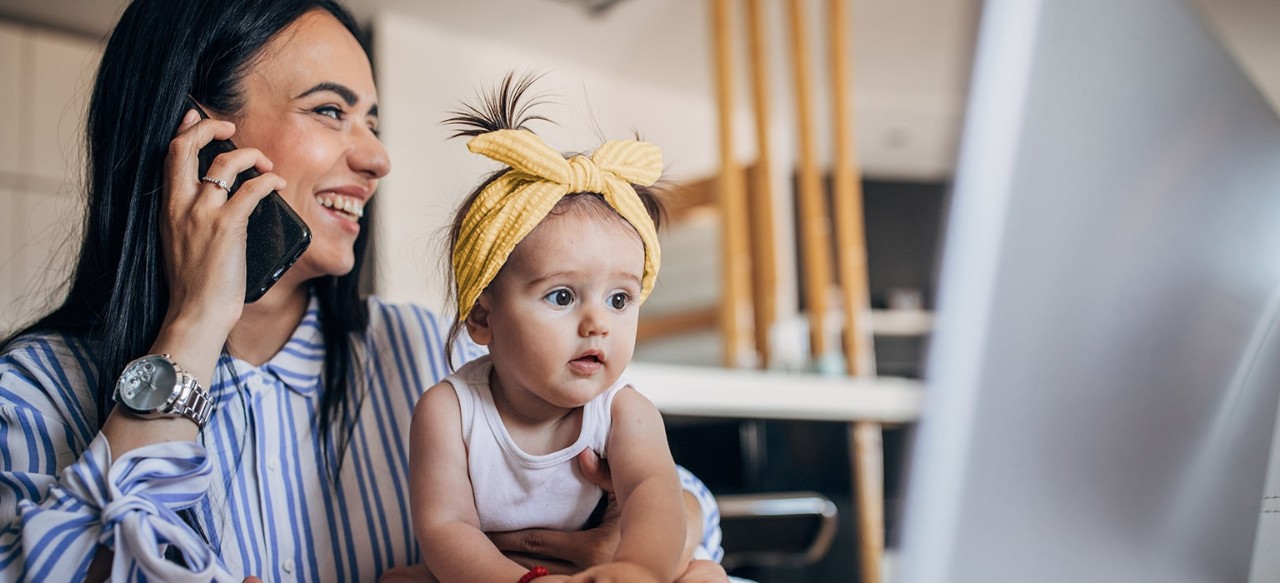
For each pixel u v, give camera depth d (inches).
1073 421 14.0
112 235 33.9
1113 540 14.1
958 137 14.6
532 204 27.2
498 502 29.4
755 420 98.9
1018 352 14.1
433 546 27.2
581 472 29.4
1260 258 15.5
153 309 31.9
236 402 33.9
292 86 35.9
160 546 27.1
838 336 188.1
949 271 14.5
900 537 14.5
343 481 35.6
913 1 182.4
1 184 150.2
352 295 38.2
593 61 206.5
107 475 26.7
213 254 30.2
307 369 35.9
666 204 35.2
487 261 27.6
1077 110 14.5
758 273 134.6
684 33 193.9
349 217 37.3
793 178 243.9
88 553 26.4
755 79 141.2
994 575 13.6
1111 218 14.4
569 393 27.3
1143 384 14.5
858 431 99.8
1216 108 15.5
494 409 29.6
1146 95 14.6
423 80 182.2
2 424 30.6
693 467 94.4
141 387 28.6
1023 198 14.3
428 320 41.1
